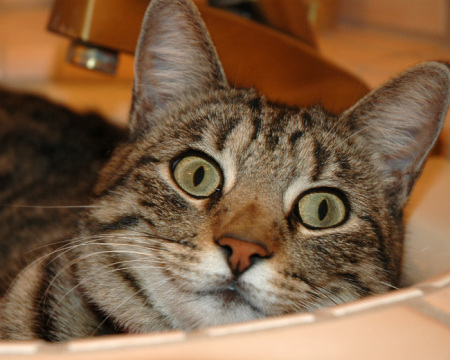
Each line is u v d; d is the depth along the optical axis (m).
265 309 0.38
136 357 0.26
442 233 0.41
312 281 0.39
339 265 0.40
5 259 0.47
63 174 0.52
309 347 0.28
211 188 0.40
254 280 0.38
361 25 0.67
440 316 0.30
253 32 0.46
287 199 0.40
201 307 0.38
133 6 0.43
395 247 0.42
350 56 0.58
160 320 0.40
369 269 0.40
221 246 0.38
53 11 0.45
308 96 0.47
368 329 0.29
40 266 0.43
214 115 0.42
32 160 0.52
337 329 0.29
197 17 0.42
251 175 0.40
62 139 0.54
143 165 0.41
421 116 0.41
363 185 0.41
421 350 0.29
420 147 0.42
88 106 0.58
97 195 0.42
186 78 0.44
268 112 0.42
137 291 0.40
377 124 0.42
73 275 0.42
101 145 0.52
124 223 0.40
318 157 0.41
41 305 0.42
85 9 0.43
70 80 0.60
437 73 0.40
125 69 0.57
